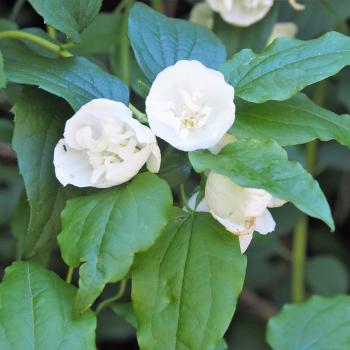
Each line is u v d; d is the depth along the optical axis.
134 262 0.53
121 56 0.74
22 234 0.64
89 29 0.75
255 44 0.75
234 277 0.52
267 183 0.49
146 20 0.60
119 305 0.62
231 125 0.53
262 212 0.53
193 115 0.52
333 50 0.55
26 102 0.55
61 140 0.53
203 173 0.54
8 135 0.66
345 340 0.64
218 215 0.52
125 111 0.51
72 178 0.53
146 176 0.52
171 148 0.56
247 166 0.50
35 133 0.55
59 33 0.70
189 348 0.51
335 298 0.66
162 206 0.51
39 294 0.54
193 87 0.53
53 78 0.55
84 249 0.50
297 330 0.65
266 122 0.54
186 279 0.52
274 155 0.50
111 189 0.52
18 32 0.58
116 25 0.75
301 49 0.55
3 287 0.54
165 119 0.52
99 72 0.56
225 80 0.55
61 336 0.53
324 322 0.65
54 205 0.55
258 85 0.54
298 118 0.54
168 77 0.52
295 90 0.54
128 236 0.50
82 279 0.50
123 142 0.52
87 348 0.53
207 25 0.78
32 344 0.52
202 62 0.60
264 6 0.74
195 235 0.53
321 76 0.54
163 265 0.53
